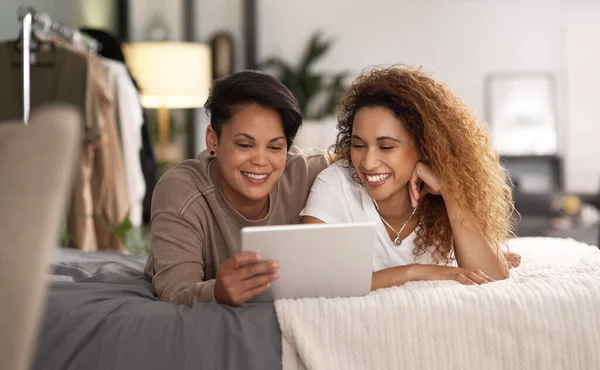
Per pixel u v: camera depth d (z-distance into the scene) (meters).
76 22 4.80
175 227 1.61
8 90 2.86
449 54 7.14
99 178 3.08
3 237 0.71
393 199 1.70
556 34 7.09
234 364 1.27
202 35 6.64
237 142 1.54
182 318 1.30
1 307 0.71
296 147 1.94
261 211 1.73
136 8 6.39
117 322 1.31
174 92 4.66
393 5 7.11
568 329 1.28
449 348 1.28
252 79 1.54
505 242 1.76
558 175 6.97
